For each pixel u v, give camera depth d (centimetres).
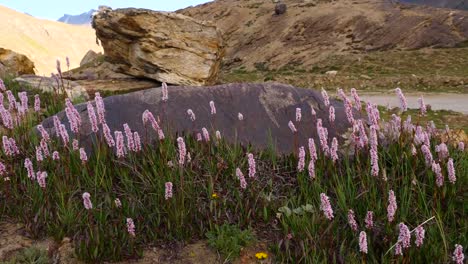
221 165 656
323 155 661
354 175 638
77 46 16288
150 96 803
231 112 787
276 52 6819
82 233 558
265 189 649
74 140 637
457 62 4822
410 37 6206
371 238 531
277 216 573
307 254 504
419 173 636
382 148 684
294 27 7400
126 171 643
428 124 812
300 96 816
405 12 6950
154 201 594
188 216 575
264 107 795
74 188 619
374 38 6444
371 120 630
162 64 2153
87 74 2480
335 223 552
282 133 762
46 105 1098
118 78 2316
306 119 780
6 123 667
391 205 501
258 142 750
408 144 681
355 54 5978
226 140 746
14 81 1402
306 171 665
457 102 2691
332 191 625
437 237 534
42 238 561
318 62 5978
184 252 546
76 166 650
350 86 4006
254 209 593
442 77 3853
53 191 620
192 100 798
